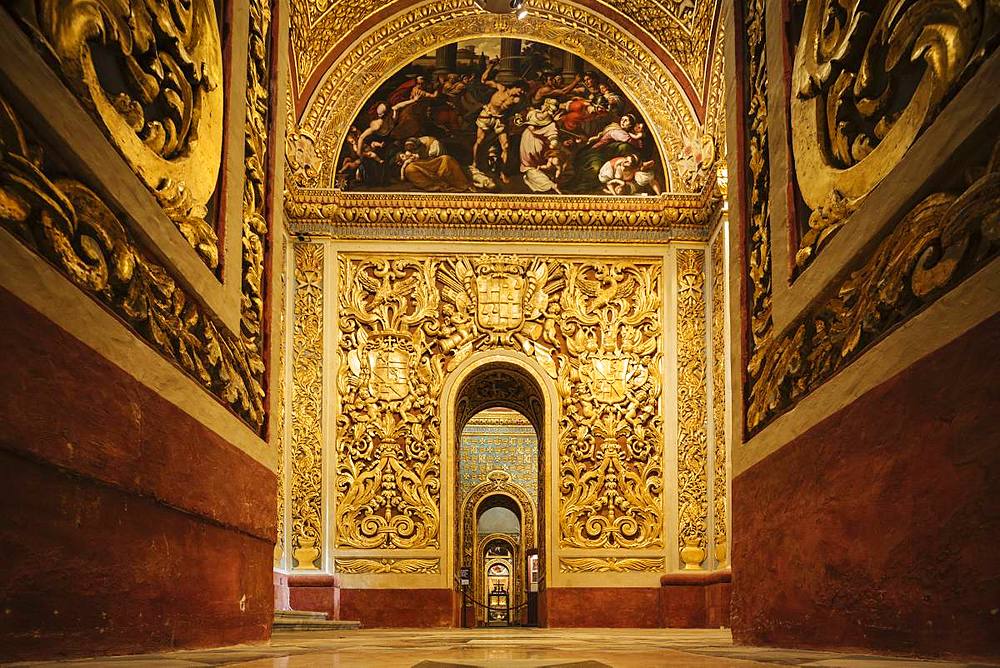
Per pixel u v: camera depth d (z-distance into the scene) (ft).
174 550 12.85
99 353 10.28
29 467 8.62
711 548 45.47
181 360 13.65
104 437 10.34
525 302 47.93
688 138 49.06
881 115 12.96
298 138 47.11
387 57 50.49
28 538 8.55
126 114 11.91
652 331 47.91
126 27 11.91
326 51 47.96
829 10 15.29
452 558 45.68
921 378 10.47
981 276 9.18
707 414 46.75
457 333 47.60
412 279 47.93
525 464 91.71
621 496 46.39
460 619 49.16
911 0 11.85
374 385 46.80
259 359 19.34
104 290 10.78
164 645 12.34
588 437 46.85
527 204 47.96
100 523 10.23
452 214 47.88
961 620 9.32
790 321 16.44
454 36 51.06
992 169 9.46
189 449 13.60
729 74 22.95
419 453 46.39
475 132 50.44
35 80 9.14
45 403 8.91
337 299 47.39
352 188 49.26
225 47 17.33
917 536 10.44
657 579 45.55
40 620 8.78
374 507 45.85
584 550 45.85
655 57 50.01
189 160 14.52
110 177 11.03
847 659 10.37
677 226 48.26
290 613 38.34
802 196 16.34
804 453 15.05
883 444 11.55
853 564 12.56
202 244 14.97
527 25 50.80
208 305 15.23
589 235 48.44
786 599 15.98
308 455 45.57
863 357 12.47
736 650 14.51
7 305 8.22
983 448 8.95
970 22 10.11
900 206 11.53
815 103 15.78
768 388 17.89
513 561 123.54
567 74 51.26
